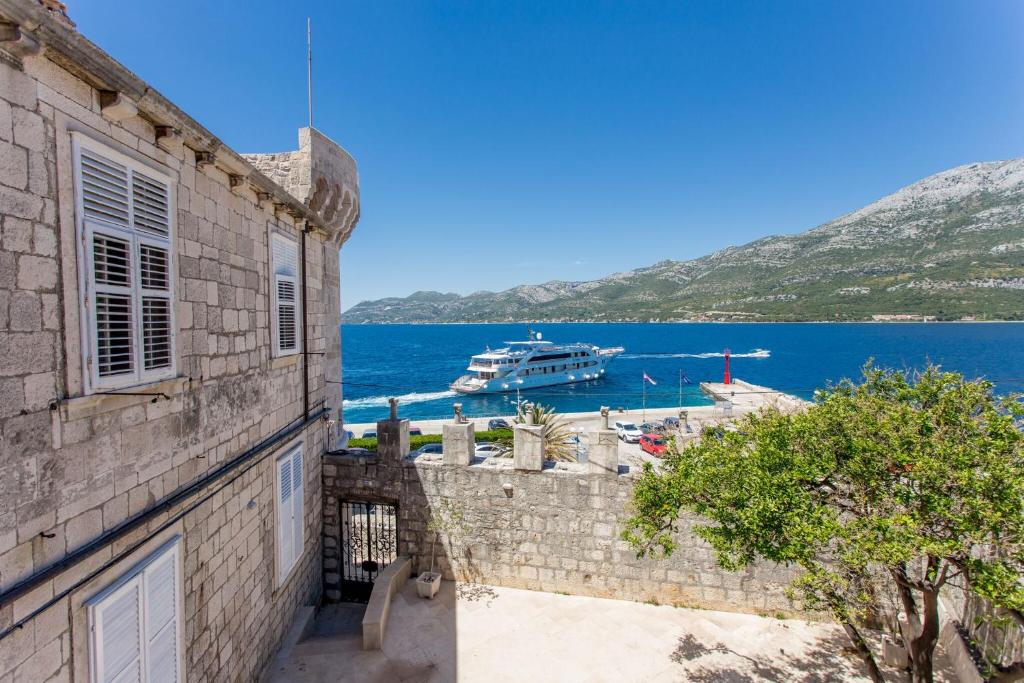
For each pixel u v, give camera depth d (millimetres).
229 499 8383
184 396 6988
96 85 5215
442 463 13320
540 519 12867
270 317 10062
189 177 7094
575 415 50750
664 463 9828
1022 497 6559
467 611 12055
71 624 5004
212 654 7766
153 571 6246
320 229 12672
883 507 7602
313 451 12922
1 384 4195
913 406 9219
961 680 9477
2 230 4188
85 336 5090
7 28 4098
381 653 10547
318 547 13242
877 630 11391
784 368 103500
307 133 14172
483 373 77188
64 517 4891
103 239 5379
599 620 11750
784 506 7492
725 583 12102
